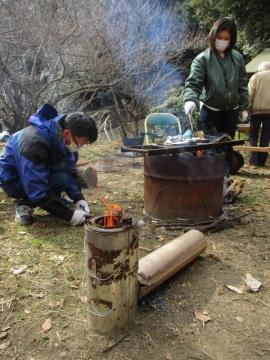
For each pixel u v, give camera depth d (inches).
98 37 286.2
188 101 161.6
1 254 111.7
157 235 124.5
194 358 72.7
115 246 73.0
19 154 123.9
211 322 82.9
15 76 267.7
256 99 231.8
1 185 134.6
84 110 381.4
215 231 129.3
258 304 89.5
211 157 128.6
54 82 277.3
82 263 106.4
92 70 295.4
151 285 87.2
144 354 73.7
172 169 128.5
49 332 79.7
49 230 128.2
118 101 392.5
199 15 481.7
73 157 142.4
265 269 105.3
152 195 136.3
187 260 101.0
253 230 131.0
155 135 210.7
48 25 246.7
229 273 102.8
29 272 102.0
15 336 78.7
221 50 163.6
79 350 74.8
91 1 290.7
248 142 255.6
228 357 73.0
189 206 131.4
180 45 370.9
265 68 231.3
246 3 447.8
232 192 159.8
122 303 77.5
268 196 171.5
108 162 224.4
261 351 74.6
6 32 232.5
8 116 292.5
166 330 80.3
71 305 88.4
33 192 123.7
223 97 167.9
